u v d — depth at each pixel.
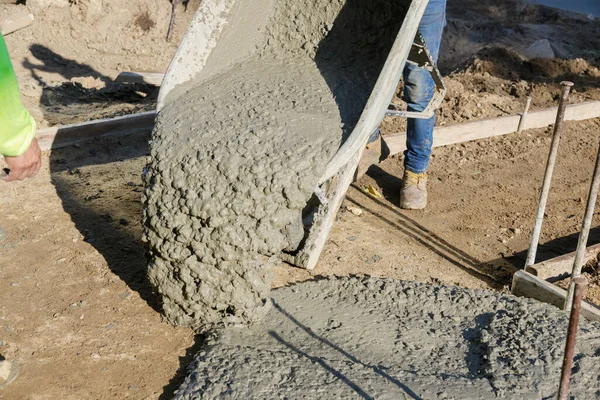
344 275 4.50
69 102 7.34
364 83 4.29
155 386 3.42
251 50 4.68
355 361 3.56
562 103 4.11
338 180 4.39
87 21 9.18
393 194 5.87
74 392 3.34
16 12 8.90
